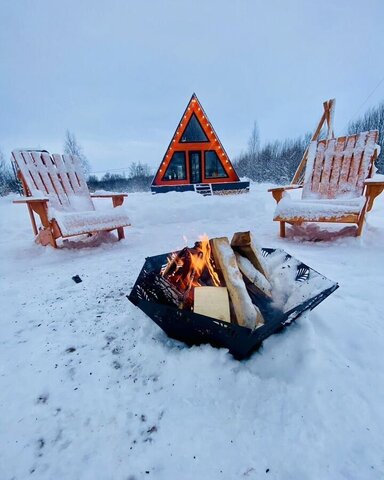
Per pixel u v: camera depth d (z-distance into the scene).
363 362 1.13
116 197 3.47
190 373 1.10
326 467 0.76
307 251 2.65
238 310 1.18
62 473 0.79
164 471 0.78
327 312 1.49
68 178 3.54
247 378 1.05
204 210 4.73
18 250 3.08
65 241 3.41
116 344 1.35
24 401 1.03
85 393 1.06
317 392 0.98
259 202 5.14
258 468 0.77
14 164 3.22
